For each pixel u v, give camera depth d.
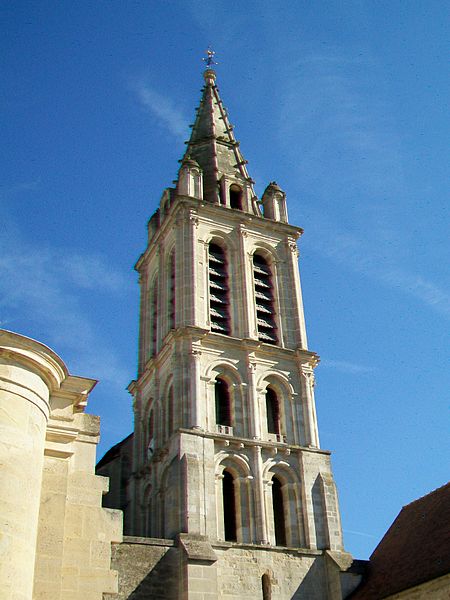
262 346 55.91
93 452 25.52
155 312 64.19
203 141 70.75
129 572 42.09
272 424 54.59
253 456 51.03
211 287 58.34
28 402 23.42
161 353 56.78
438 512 46.03
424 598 39.31
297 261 63.56
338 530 49.88
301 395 55.72
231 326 56.97
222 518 47.62
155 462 53.59
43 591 22.36
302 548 48.38
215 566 43.62
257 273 61.38
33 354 23.92
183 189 62.84
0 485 21.66
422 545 43.78
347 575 46.75
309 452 52.94
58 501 23.92
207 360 53.72
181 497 46.81
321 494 51.28
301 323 59.62
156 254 65.56
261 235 63.19
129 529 54.88
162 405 55.53
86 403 26.06
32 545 22.12
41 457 23.61
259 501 49.25
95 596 23.27
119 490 59.34
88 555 23.83
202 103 75.56
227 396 53.91
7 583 20.70
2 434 22.34
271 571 46.56
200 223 60.84
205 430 50.56
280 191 67.31
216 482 48.75
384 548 48.34
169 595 42.44
